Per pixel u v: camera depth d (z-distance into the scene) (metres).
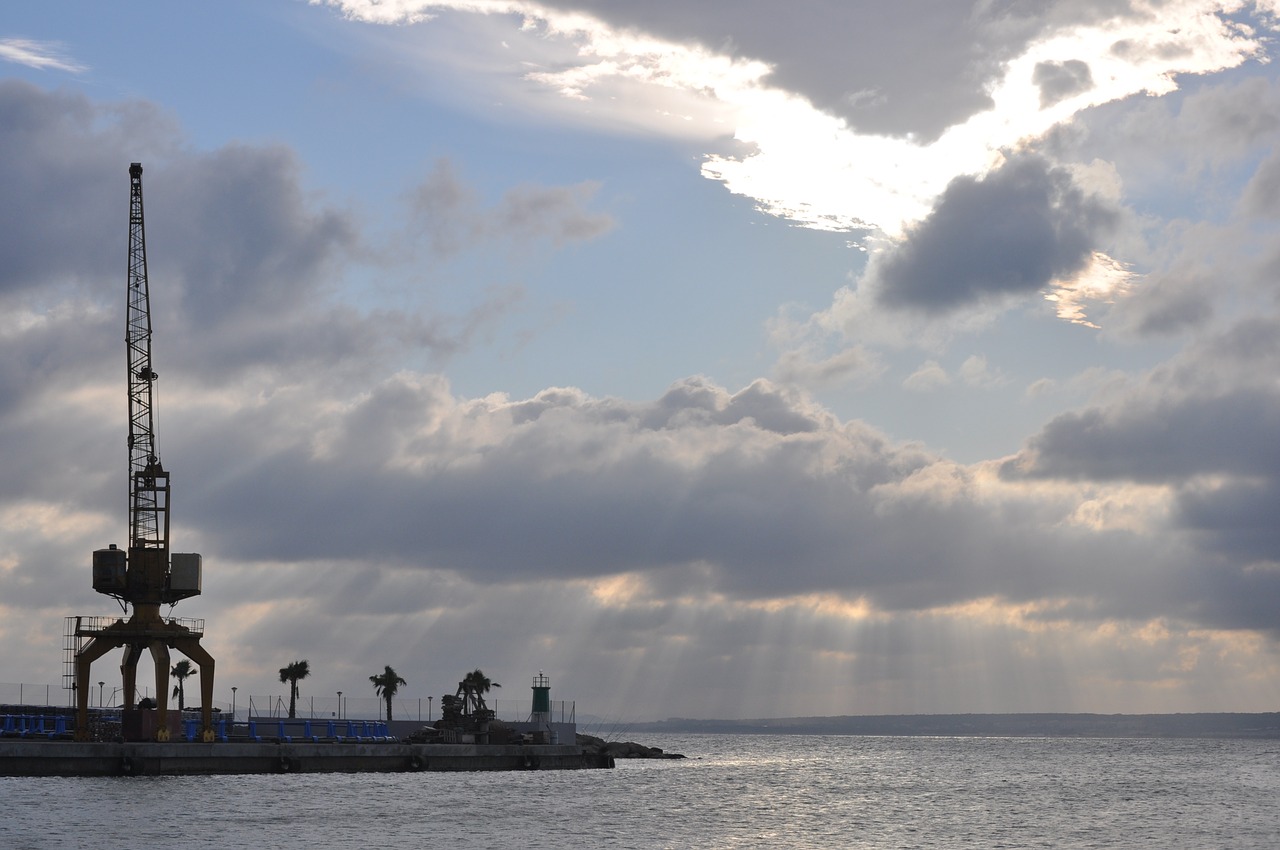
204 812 114.06
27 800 118.38
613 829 113.88
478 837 104.88
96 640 152.88
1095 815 138.88
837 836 113.69
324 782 151.25
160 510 156.25
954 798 164.12
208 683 156.25
